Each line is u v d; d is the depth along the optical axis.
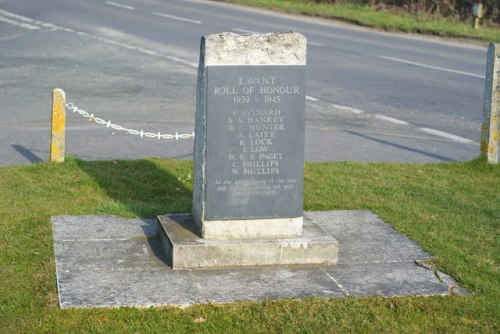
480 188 6.78
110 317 4.54
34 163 7.16
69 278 4.91
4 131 8.32
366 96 10.21
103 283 4.87
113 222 5.77
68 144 7.90
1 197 6.14
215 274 5.04
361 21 17.23
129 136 8.27
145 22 16.31
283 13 18.70
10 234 5.46
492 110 7.23
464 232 5.80
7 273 4.95
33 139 8.05
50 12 17.50
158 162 7.19
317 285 4.93
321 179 6.84
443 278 5.06
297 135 5.20
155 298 4.72
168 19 16.78
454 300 4.80
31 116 8.95
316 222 5.86
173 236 5.20
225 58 5.07
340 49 13.82
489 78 7.19
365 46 14.30
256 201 5.20
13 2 18.97
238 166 5.16
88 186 6.49
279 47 5.12
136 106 9.46
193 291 4.82
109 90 10.34
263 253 5.15
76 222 5.73
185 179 6.75
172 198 6.34
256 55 5.10
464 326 4.58
